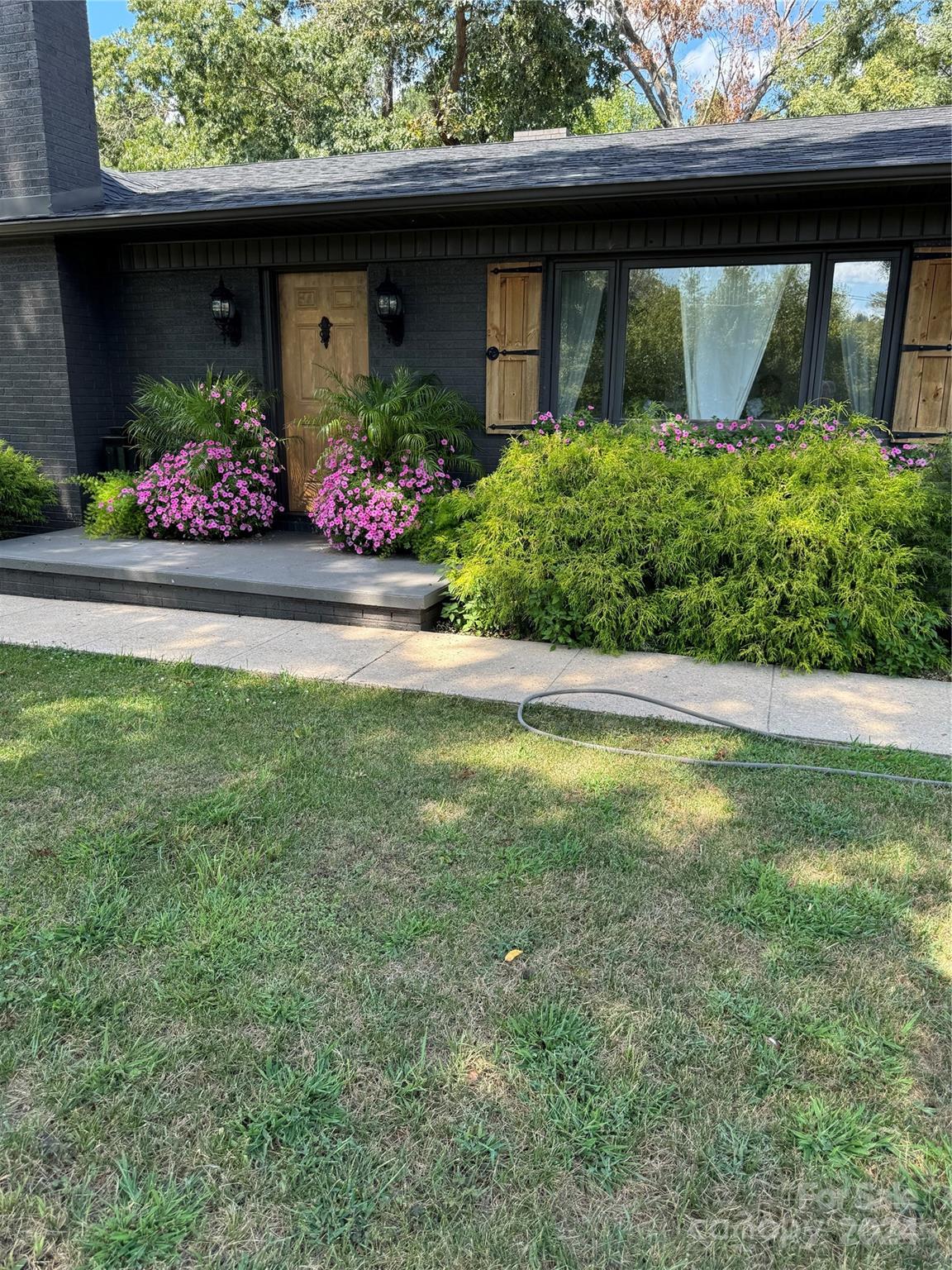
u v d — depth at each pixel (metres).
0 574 6.43
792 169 5.33
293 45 19.33
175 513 7.03
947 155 5.24
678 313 6.76
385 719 3.85
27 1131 1.68
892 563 4.52
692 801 3.08
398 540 6.45
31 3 7.06
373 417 6.46
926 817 2.97
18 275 7.59
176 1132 1.69
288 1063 1.86
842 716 3.94
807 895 2.48
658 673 4.55
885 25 19.41
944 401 6.16
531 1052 1.89
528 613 5.12
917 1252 1.48
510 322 7.04
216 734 3.67
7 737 3.63
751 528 4.70
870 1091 1.80
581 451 5.25
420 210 6.16
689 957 2.21
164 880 2.54
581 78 18.27
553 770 3.34
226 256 7.64
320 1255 1.46
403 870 2.61
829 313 6.41
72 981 2.10
